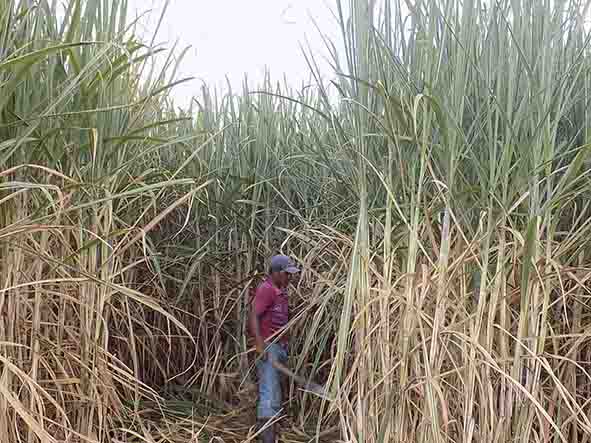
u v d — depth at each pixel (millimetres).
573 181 1857
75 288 1997
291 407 3389
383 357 1894
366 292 1912
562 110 1909
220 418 3326
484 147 2018
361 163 2002
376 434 1911
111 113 2062
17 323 1773
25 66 1558
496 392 1938
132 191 1821
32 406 1681
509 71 1860
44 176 1888
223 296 3701
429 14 1939
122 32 2021
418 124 1922
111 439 2045
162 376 3678
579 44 2195
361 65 2041
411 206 1878
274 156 3693
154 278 3418
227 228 3721
